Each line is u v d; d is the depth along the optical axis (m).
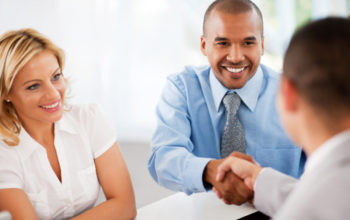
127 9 3.98
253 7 1.19
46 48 1.02
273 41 3.72
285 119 0.54
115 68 4.09
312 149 0.51
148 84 4.11
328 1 3.60
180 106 1.35
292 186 0.88
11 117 1.06
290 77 0.50
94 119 1.24
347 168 0.43
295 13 3.67
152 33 3.99
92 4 3.94
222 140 1.32
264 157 1.32
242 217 0.96
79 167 1.16
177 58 3.99
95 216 1.05
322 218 0.41
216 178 1.05
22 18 4.00
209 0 3.82
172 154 1.21
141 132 4.21
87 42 4.00
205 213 1.01
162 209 1.06
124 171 1.21
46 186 1.09
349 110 0.46
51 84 1.02
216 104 1.33
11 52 0.98
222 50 1.20
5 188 1.00
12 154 1.05
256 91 1.30
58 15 3.96
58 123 1.15
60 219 1.13
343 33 0.46
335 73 0.45
